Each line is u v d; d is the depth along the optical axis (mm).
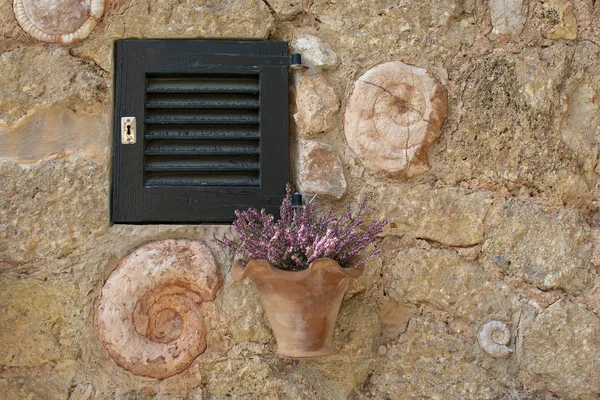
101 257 2385
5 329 2334
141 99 2457
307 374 2377
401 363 2408
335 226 2244
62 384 2328
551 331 2391
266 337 2375
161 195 2422
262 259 2164
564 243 2441
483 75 2506
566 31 2539
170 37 2488
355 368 2395
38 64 2459
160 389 2336
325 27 2531
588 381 2365
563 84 2523
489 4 2547
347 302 2430
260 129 2465
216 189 2436
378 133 2455
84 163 2426
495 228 2453
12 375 2334
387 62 2496
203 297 2377
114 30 2479
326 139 2473
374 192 2459
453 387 2385
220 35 2490
